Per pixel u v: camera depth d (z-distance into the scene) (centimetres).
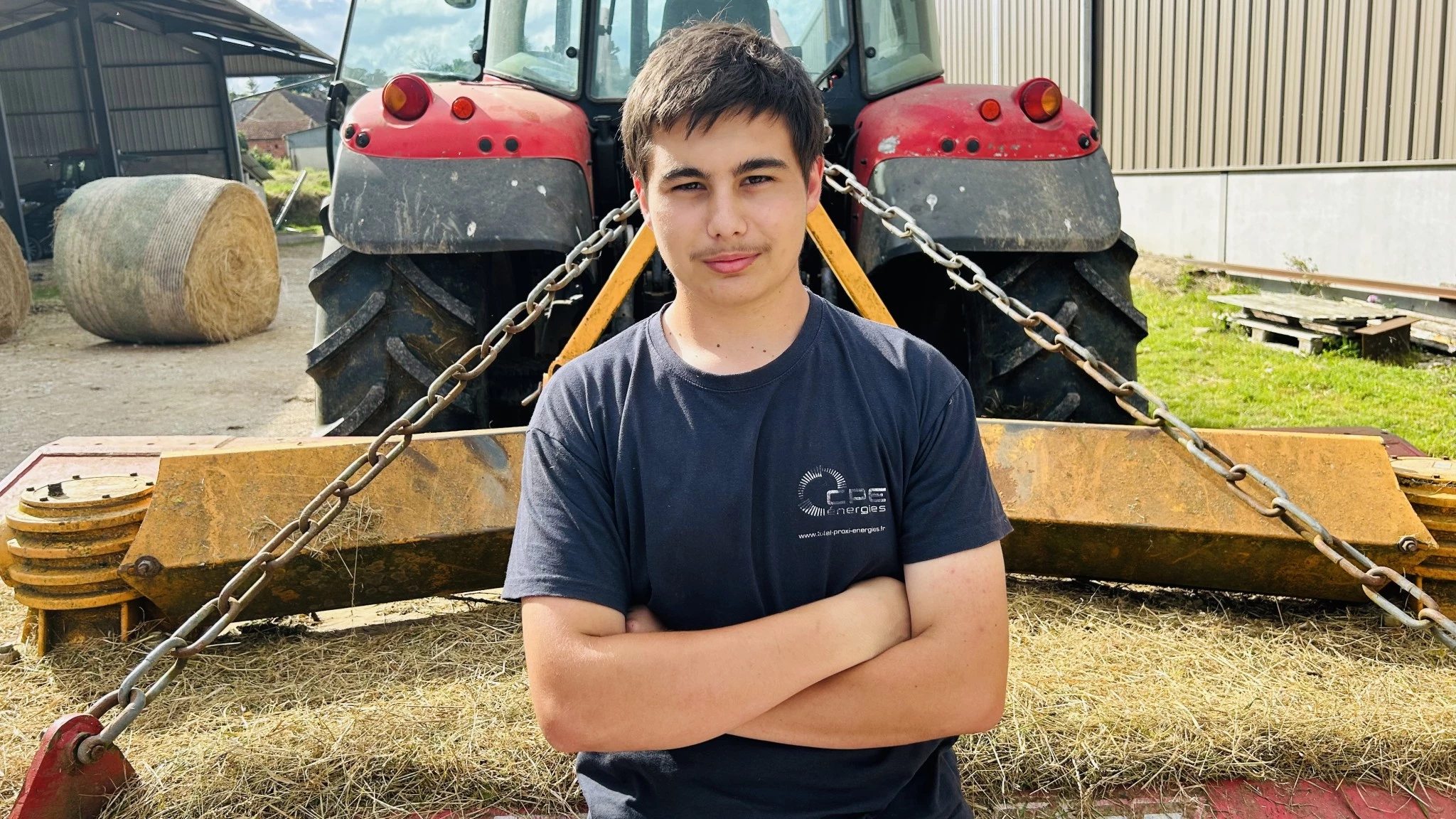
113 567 235
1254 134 912
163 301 849
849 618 132
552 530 134
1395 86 761
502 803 192
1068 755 198
